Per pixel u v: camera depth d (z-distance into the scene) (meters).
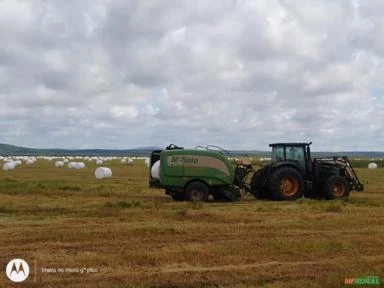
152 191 25.16
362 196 23.11
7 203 18.73
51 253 10.59
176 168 19.84
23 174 41.69
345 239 12.10
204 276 9.02
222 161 20.17
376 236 12.50
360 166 62.03
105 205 18.36
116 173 43.81
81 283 8.61
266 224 14.12
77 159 88.62
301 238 12.23
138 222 14.48
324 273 9.20
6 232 12.73
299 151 21.42
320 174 21.38
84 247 11.16
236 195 20.53
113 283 8.60
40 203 19.00
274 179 20.48
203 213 16.11
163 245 11.36
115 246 11.27
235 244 11.43
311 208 17.72
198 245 11.35
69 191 24.44
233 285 8.55
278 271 9.33
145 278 8.88
